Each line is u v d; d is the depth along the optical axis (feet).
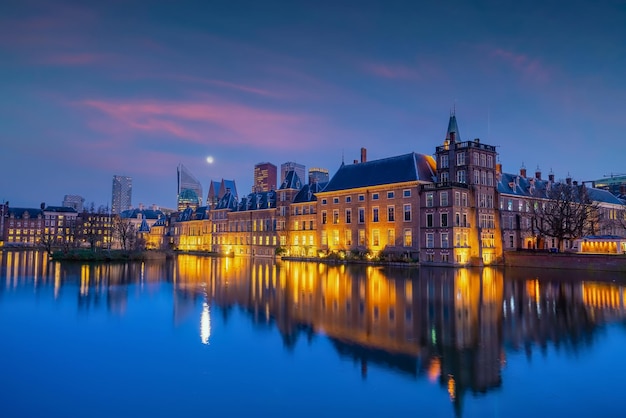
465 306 100.22
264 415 44.32
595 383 52.13
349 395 48.88
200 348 66.18
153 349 65.72
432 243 244.83
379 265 245.45
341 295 118.11
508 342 69.15
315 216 339.57
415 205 253.44
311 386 51.39
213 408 45.80
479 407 45.88
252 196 429.38
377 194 275.80
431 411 45.09
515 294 119.96
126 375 54.95
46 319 86.89
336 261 279.90
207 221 497.87
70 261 263.70
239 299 111.55
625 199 395.75
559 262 214.07
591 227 273.13
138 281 155.63
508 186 284.41
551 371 56.18
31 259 302.86
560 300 109.09
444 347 66.28
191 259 333.21
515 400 47.70
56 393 49.42
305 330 76.59
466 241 242.78
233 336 73.26
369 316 88.79
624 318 86.94
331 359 60.85
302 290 128.98
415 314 90.58
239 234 428.56
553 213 266.36
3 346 67.26
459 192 241.35
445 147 266.57
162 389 50.55
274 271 203.51
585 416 44.01
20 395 48.83
